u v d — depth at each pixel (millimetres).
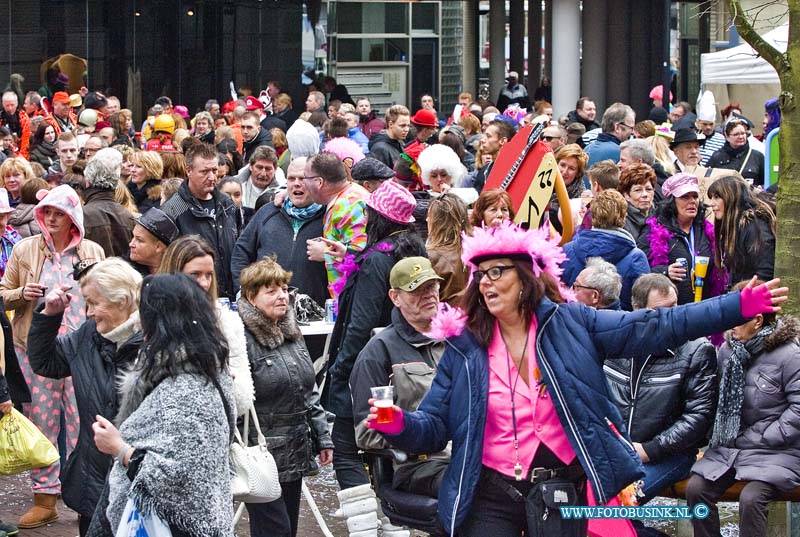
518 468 6305
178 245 7594
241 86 36156
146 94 34094
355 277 8828
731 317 6117
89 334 7688
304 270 11430
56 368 7988
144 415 5922
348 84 46188
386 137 18219
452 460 6426
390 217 8820
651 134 19359
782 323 8266
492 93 46531
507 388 6363
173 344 5969
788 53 8680
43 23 31812
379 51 46531
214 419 5949
